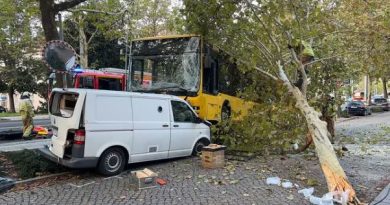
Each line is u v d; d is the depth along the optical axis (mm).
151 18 26688
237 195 7391
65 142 8539
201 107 11828
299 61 9680
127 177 8750
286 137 10609
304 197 7312
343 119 31891
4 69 39156
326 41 10914
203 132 11211
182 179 8539
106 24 15984
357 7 10391
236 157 10867
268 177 8617
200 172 9148
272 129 10430
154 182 7934
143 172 8031
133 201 7012
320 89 12820
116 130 8922
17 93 45625
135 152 9336
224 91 13008
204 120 11352
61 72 10164
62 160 8523
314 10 9742
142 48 12883
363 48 10703
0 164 9570
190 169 9461
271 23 9828
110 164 8867
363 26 10195
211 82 12305
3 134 16047
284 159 10750
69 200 7074
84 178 8688
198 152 11102
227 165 9859
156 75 12500
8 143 15078
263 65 10898
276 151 11508
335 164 7930
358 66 12141
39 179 8594
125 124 9109
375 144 14250
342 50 10969
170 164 10070
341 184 7523
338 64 12492
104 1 14914
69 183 8266
